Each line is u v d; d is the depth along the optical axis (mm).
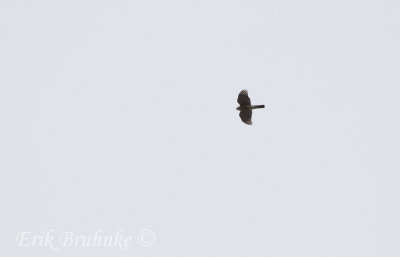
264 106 33688
